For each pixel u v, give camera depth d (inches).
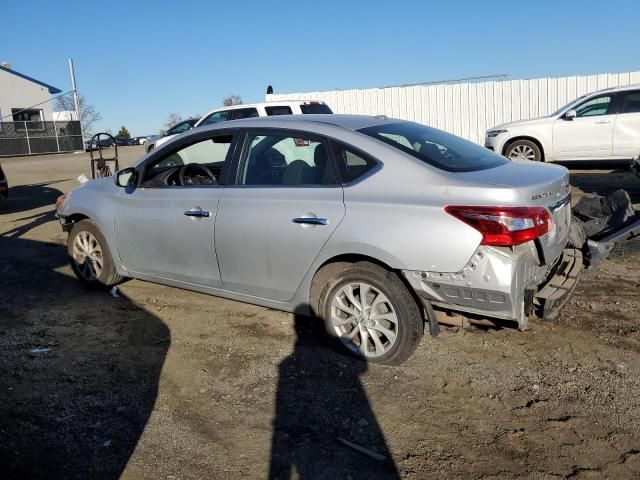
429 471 111.3
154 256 191.9
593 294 198.4
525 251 132.9
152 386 146.6
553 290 146.5
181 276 186.5
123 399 140.6
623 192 232.8
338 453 117.9
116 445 122.3
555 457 114.0
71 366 158.1
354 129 158.6
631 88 462.9
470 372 147.9
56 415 133.9
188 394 142.3
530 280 137.6
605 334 166.7
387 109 727.7
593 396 135.0
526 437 120.8
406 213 139.2
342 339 157.2
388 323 149.7
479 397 136.4
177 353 164.7
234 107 500.1
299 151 162.6
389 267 146.9
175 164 199.9
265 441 122.6
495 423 126.1
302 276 157.8
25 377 152.1
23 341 174.7
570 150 482.6
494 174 144.9
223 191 172.4
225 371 153.4
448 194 136.8
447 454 116.3
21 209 428.5
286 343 169.2
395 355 148.9
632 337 164.2
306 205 154.3
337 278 153.8
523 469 110.8
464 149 168.2
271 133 168.6
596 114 474.0
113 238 203.3
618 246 233.6
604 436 120.0
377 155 149.5
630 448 115.8
